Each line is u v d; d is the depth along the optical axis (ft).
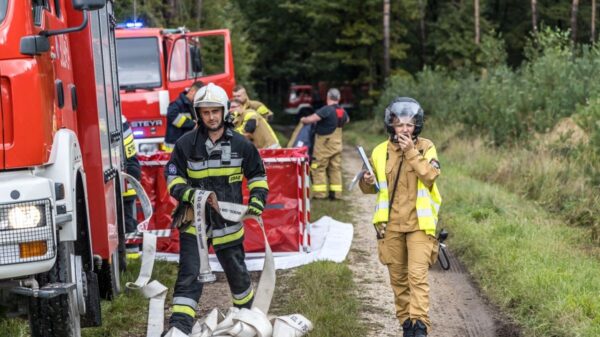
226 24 98.37
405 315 21.04
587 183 42.65
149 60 47.14
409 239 20.36
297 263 31.04
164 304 25.09
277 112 184.24
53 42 18.52
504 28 177.06
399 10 152.97
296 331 21.06
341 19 152.15
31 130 16.35
